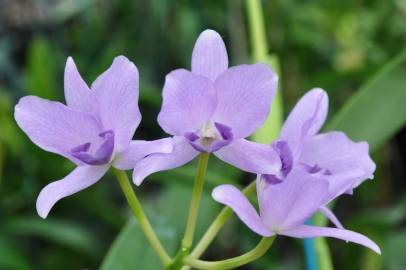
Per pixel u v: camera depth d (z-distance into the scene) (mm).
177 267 489
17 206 986
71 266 972
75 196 904
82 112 473
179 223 789
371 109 646
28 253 1075
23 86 1101
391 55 1188
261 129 626
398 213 875
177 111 461
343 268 969
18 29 1206
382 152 1091
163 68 1178
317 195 458
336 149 496
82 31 1183
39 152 924
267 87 462
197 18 1108
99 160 471
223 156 470
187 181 716
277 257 913
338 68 1127
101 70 1047
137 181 462
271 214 466
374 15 1208
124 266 593
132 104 468
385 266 877
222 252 1052
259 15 680
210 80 459
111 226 964
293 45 1128
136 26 1159
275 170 459
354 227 875
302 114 478
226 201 453
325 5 1167
